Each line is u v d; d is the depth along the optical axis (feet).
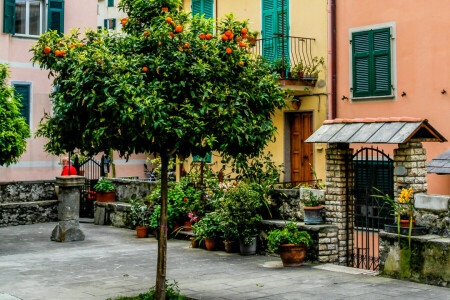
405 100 43.93
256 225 38.81
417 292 26.91
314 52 49.96
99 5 122.11
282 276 31.09
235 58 24.11
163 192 24.21
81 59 22.09
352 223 35.53
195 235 41.68
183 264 35.14
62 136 23.99
